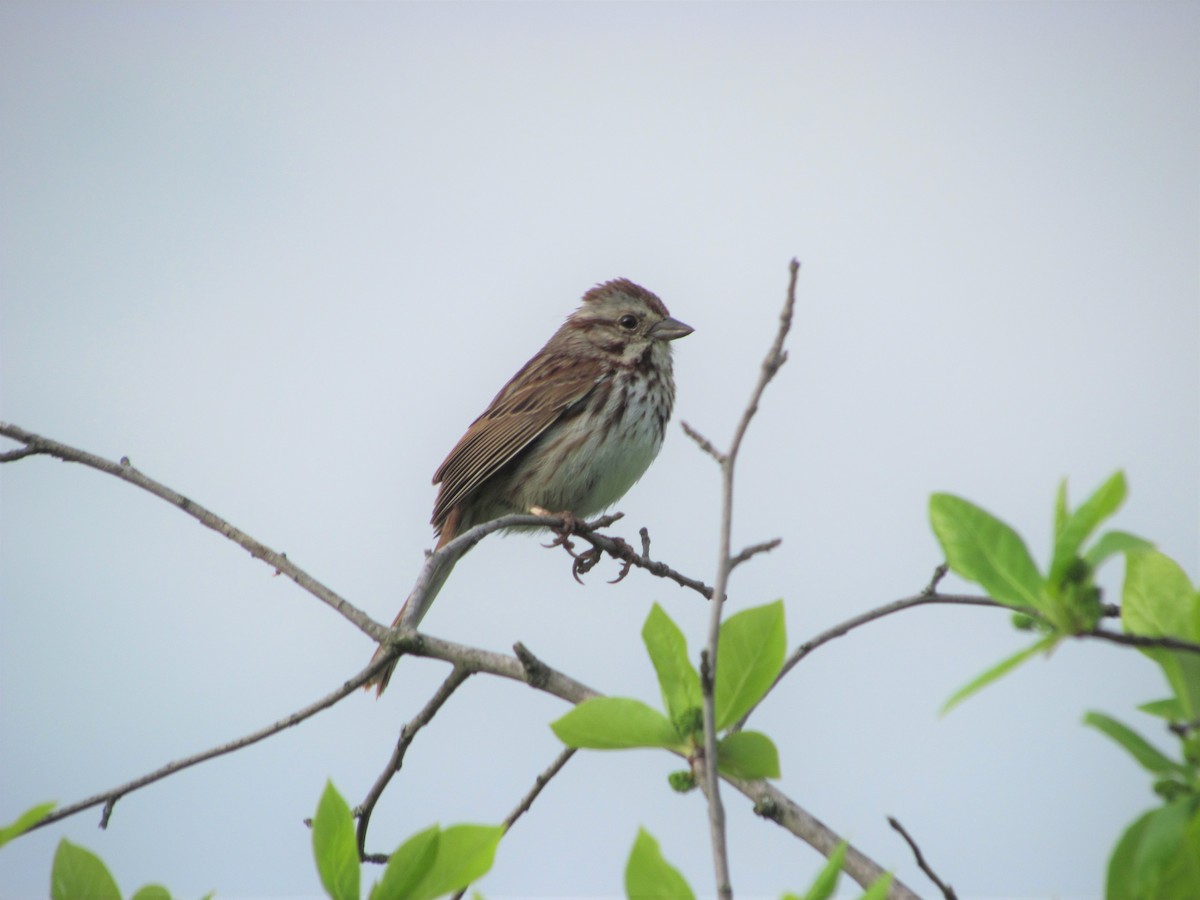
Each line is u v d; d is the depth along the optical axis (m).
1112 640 5.23
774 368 6.35
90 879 6.28
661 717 6.21
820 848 6.46
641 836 5.44
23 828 5.84
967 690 4.96
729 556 5.93
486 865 5.95
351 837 6.07
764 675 6.33
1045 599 5.32
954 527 5.61
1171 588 5.96
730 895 5.16
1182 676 5.65
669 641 6.39
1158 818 4.98
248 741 8.02
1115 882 5.09
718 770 6.16
